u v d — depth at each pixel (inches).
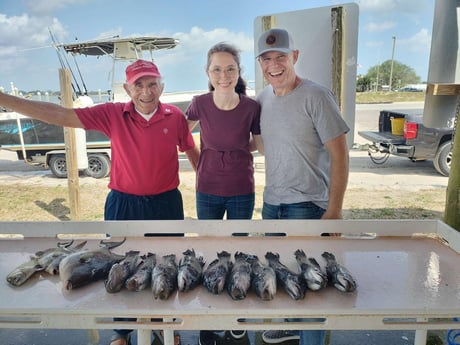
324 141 85.0
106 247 71.9
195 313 53.4
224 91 92.6
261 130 95.0
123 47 277.0
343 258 70.4
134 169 91.0
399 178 292.2
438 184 271.7
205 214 104.2
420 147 280.1
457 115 95.8
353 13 101.7
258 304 55.4
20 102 89.5
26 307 55.1
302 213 89.1
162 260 69.3
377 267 66.6
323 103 83.3
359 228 80.1
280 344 98.7
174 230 81.6
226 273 60.6
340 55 103.0
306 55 107.5
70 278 59.5
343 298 56.7
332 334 103.3
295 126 86.5
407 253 72.4
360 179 291.1
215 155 100.0
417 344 66.3
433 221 79.7
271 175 93.5
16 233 82.5
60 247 74.3
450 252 72.7
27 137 295.3
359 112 726.5
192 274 60.1
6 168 378.9
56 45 270.4
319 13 103.3
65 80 166.4
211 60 92.1
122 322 54.3
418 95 1200.8
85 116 91.1
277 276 60.6
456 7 92.3
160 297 56.2
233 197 101.2
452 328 53.5
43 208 238.4
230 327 53.8
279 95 89.4
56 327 54.7
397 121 305.1
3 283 62.8
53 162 310.3
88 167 304.8
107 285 58.3
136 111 90.3
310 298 56.9
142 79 86.7
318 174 89.8
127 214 93.3
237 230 81.2
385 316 53.1
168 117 93.2
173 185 96.7
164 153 92.4
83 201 247.0
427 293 57.8
